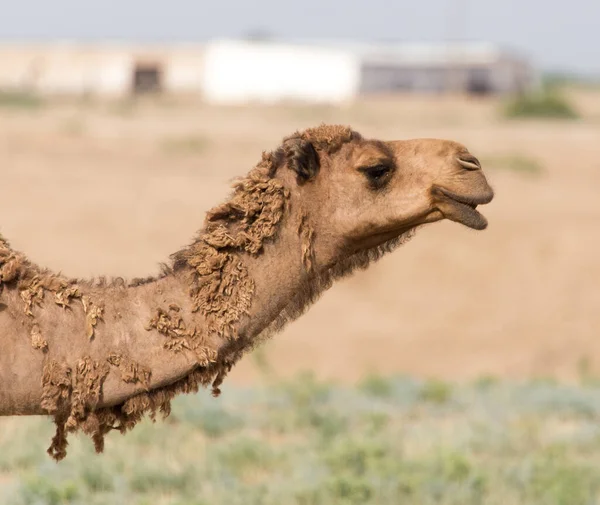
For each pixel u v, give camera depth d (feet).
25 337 34.42
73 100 484.33
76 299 35.04
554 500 58.39
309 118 384.88
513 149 268.62
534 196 196.75
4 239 35.42
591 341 137.69
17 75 611.88
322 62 570.05
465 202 37.42
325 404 86.02
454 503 58.70
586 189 210.18
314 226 37.27
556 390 90.79
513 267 156.56
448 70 600.39
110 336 34.86
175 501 56.24
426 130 329.11
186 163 233.14
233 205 36.45
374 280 152.66
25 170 203.62
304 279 37.22
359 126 340.39
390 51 605.31
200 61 606.55
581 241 164.45
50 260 151.94
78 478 60.34
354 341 135.23
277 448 69.56
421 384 92.79
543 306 146.30
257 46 570.87
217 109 449.89
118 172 211.41
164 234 165.89
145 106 455.22
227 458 66.23
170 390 35.73
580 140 296.30
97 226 165.99
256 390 87.92
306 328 138.00
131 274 149.89
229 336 35.78
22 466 63.77
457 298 148.56
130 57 604.90
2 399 34.47
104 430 35.78
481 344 137.28
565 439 73.10
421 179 37.40
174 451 66.85
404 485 59.82
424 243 161.07
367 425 77.51
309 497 58.03
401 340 136.46
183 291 35.65
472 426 76.54
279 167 37.19
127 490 59.36
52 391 34.30
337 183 37.29
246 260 36.29
